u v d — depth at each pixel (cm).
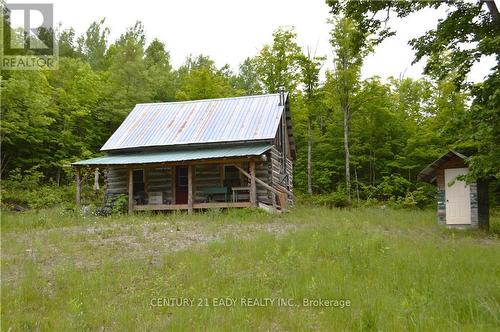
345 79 2870
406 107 3516
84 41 5106
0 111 2217
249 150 1917
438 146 3031
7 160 2723
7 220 1596
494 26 1073
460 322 559
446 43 1105
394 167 3259
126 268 865
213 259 959
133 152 2162
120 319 603
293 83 3272
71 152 3084
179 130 2203
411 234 1355
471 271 797
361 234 1207
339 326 550
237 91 4147
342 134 3381
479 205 1579
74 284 771
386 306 603
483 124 1003
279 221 1597
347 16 1220
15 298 703
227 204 1875
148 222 1583
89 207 1939
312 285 695
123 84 3556
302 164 3491
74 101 3030
